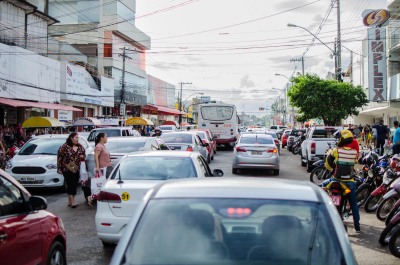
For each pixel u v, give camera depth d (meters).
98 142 10.98
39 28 34.59
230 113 34.22
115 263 2.82
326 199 3.36
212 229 3.04
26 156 13.82
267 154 17.67
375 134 25.56
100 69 50.84
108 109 48.78
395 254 7.08
